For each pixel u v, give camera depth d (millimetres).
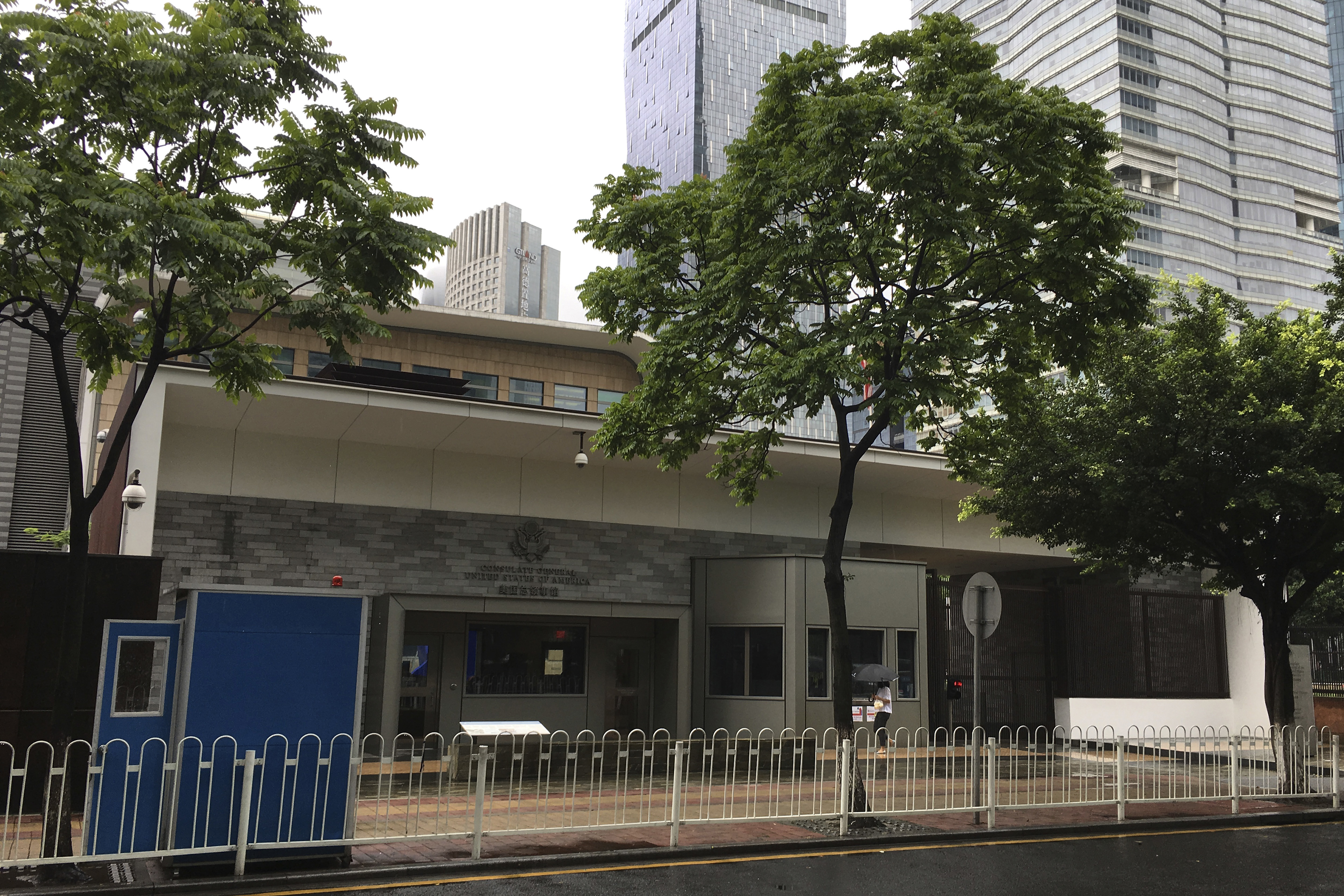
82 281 9938
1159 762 16688
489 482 20688
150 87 9148
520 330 25906
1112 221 12148
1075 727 17766
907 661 22219
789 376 11930
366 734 19062
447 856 9883
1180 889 9492
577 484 21562
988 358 14094
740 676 21312
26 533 26359
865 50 13156
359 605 9875
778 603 21031
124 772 9094
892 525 24797
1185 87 143125
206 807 9039
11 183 8039
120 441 9445
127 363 20406
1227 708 26031
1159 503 16484
